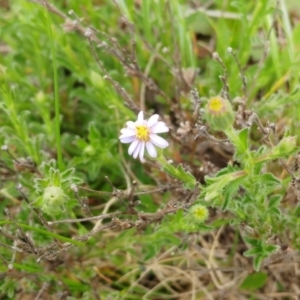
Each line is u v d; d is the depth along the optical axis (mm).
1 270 293
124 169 348
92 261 326
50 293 310
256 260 279
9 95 311
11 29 367
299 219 297
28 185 317
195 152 339
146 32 371
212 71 357
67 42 354
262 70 348
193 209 260
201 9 391
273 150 239
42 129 360
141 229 326
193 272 333
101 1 420
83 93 362
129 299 331
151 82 335
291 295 329
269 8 321
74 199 273
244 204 266
